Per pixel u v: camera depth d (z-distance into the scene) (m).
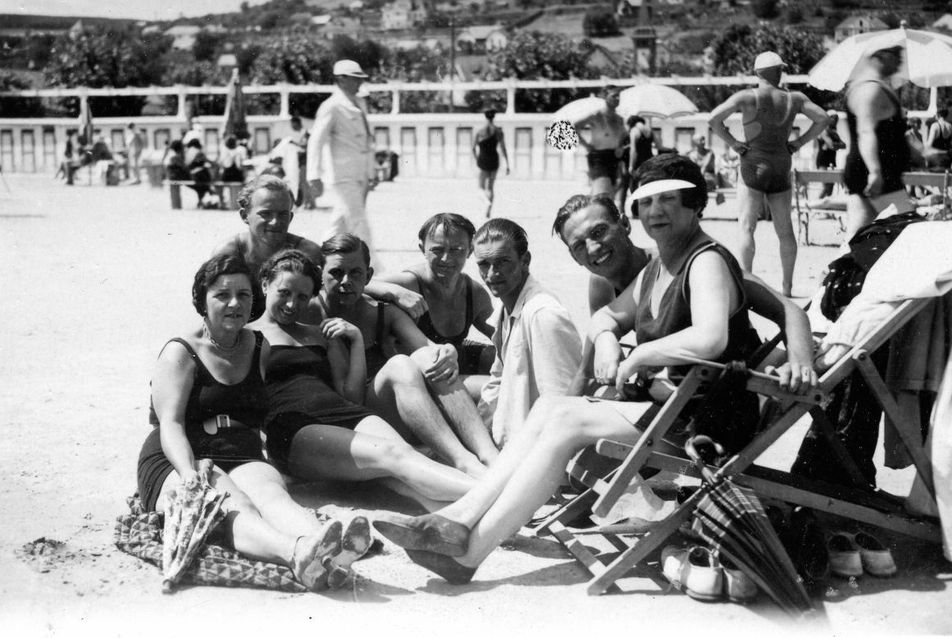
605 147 14.47
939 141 17.58
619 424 3.86
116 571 3.95
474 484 4.29
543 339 4.66
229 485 4.04
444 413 4.77
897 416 3.91
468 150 29.17
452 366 4.75
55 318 9.02
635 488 3.89
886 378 4.08
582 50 39.50
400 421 4.84
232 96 29.03
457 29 62.22
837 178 13.84
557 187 25.45
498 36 55.78
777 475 4.03
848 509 3.90
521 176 28.16
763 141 9.30
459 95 38.31
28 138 32.94
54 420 5.93
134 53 41.03
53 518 4.46
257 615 3.60
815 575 3.82
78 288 10.67
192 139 21.59
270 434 4.68
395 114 30.14
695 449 3.87
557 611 3.66
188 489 3.95
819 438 4.34
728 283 3.86
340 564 3.79
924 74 10.33
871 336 3.85
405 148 29.73
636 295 4.32
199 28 46.81
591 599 3.77
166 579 3.79
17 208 20.80
